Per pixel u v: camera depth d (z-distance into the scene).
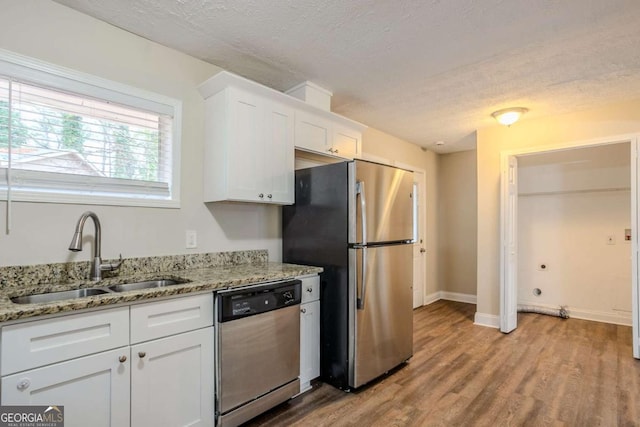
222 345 1.80
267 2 1.77
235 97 2.23
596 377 2.55
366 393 2.33
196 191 2.34
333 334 2.44
